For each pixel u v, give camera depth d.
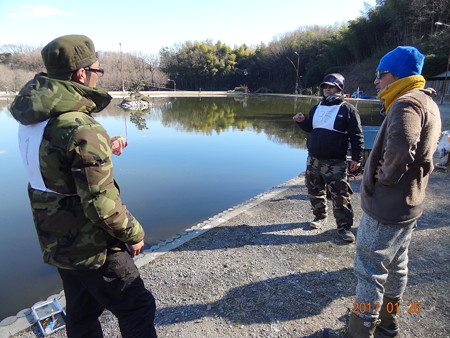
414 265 2.63
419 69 1.66
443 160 5.64
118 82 46.88
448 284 2.36
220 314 2.15
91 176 1.21
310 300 2.26
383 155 1.62
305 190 4.78
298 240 3.16
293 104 28.97
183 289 2.44
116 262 1.40
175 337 1.96
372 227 1.67
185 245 3.15
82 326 1.55
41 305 2.25
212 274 2.62
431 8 29.56
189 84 64.12
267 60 55.78
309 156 3.24
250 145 10.75
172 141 11.49
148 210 5.19
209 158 8.89
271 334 1.97
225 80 63.66
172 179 6.91
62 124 1.22
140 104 26.30
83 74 1.38
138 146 10.58
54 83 1.24
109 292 1.42
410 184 1.60
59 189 1.26
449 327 1.95
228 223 3.66
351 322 1.79
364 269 1.71
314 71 45.34
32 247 4.00
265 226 3.54
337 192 3.03
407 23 32.47
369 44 37.94
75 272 1.40
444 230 3.23
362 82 34.38
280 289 2.39
